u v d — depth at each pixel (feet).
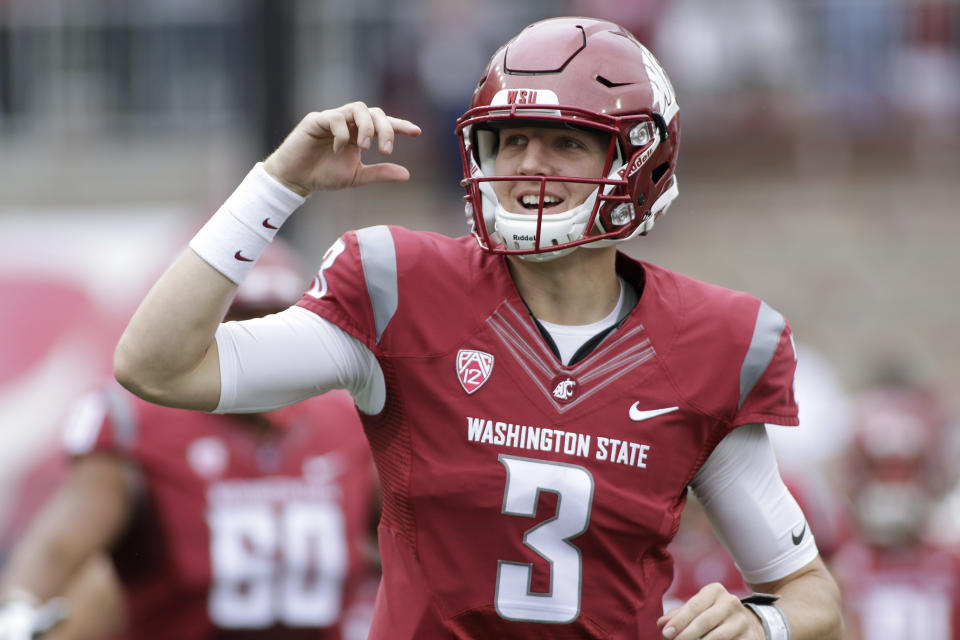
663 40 140.46
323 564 49.39
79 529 46.57
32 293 91.91
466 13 133.59
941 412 89.40
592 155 30.60
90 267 94.32
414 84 134.72
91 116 147.84
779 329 31.45
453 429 29.99
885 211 142.00
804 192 143.84
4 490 84.02
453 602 29.91
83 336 90.58
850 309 127.44
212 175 141.49
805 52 144.56
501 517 29.68
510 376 30.12
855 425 76.28
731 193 143.95
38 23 147.95
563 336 30.81
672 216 141.38
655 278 31.63
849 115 144.66
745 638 30.25
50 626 45.06
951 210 142.00
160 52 147.43
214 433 48.60
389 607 30.63
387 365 30.37
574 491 29.68
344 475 50.60
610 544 29.96
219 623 48.08
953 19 144.66
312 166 29.89
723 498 32.19
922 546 73.72
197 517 47.96
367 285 30.50
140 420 47.85
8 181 141.49
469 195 31.37
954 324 125.70
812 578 32.89
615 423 30.07
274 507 49.03
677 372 30.55
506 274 30.91
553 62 30.45
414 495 30.07
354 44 142.61
